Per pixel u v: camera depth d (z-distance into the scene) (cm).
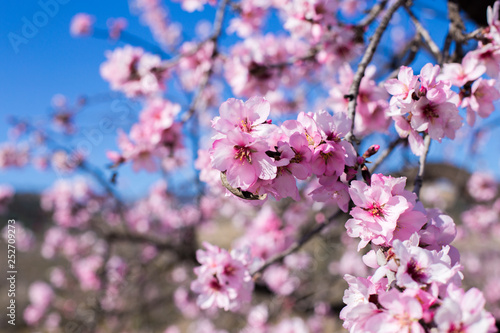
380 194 106
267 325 488
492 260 728
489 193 614
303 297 504
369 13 228
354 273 565
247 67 270
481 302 80
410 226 106
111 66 305
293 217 439
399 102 121
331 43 248
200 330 580
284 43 340
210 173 194
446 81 122
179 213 532
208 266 179
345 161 112
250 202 114
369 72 197
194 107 271
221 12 276
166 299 653
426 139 144
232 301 177
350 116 133
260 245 344
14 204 633
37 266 830
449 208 620
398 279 87
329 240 455
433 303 85
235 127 104
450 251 109
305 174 107
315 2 228
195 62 329
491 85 141
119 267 561
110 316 589
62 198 614
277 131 107
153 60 302
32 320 626
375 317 87
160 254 578
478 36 154
